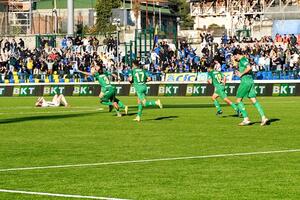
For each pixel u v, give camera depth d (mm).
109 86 42062
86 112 46500
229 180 18375
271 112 43406
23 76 79688
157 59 78375
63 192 17016
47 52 83938
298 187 17250
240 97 34344
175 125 35281
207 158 22594
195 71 75562
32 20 104812
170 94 68875
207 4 115812
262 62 73688
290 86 64438
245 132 31047
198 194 16562
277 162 21422
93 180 18688
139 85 38188
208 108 48562
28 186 17922
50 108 51812
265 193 16547
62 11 125188
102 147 26125
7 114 45625
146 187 17547
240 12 100062
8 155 24094
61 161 22438
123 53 86438
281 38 80938
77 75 77375
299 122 35844
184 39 89062
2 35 92625
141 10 133750
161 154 23828
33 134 31641
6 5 114875
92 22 125188
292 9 92938
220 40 93438
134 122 37469
